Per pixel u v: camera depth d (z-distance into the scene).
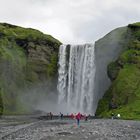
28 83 187.00
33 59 192.25
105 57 186.25
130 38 182.50
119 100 143.00
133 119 117.31
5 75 179.12
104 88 182.00
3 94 170.75
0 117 136.00
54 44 198.50
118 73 159.50
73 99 188.50
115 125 83.12
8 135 60.84
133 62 159.12
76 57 193.12
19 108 174.12
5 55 183.62
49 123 94.81
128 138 55.59
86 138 54.50
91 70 187.50
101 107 154.88
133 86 145.88
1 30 197.75
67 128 72.19
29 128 76.88
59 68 194.25
